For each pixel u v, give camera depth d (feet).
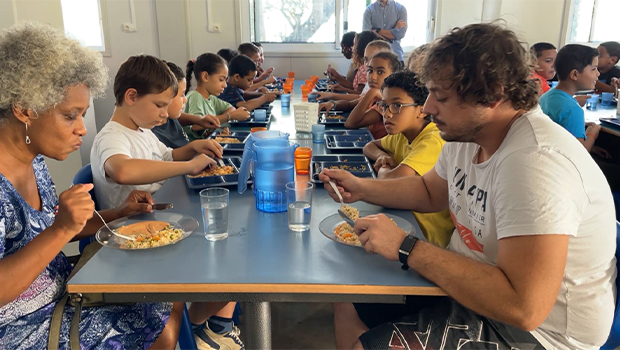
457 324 3.81
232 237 4.21
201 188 5.45
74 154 9.68
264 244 4.08
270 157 4.73
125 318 4.09
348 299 3.47
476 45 3.26
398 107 5.88
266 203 4.80
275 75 20.93
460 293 3.30
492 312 3.18
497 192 3.38
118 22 19.38
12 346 3.56
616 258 3.67
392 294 3.45
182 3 19.20
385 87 6.01
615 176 9.16
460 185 4.14
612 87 14.17
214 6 19.69
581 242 3.39
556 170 3.17
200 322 5.55
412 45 20.75
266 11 20.30
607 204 3.40
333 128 9.30
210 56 10.45
